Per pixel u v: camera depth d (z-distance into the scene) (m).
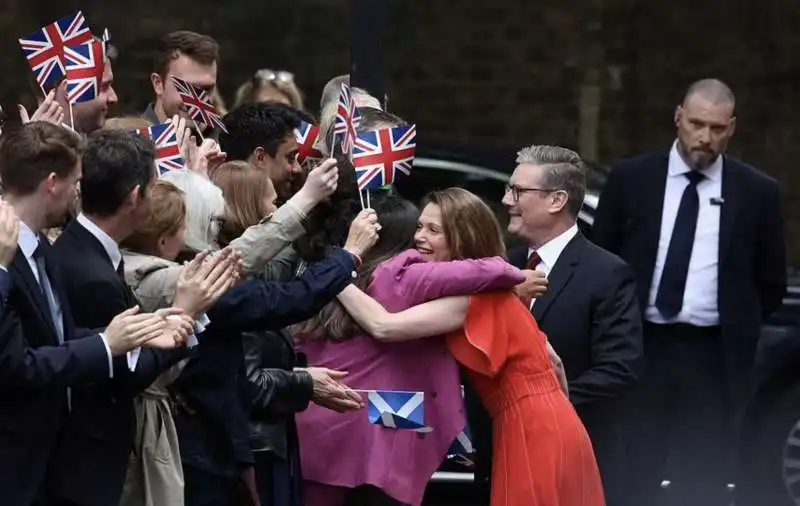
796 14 42.91
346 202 19.22
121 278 16.34
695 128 24.39
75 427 15.84
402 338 18.22
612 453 21.41
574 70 43.44
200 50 24.27
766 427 27.17
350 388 18.64
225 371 17.09
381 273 18.70
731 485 27.19
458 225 18.94
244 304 16.88
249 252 17.08
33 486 15.21
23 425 15.11
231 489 17.66
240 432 17.22
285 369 18.36
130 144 16.22
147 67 43.19
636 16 43.28
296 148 21.41
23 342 14.80
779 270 24.98
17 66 42.47
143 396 16.56
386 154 18.72
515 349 18.52
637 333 21.06
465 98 43.59
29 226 15.54
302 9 43.81
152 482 16.44
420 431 18.34
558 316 21.00
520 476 18.42
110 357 15.13
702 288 24.64
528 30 43.44
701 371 24.67
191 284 16.03
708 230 24.69
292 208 17.33
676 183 24.84
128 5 43.12
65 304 15.72
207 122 21.67
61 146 15.52
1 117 19.02
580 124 43.38
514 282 18.39
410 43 43.66
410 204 19.44
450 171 27.86
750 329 24.78
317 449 18.75
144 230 16.98
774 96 43.12
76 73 19.80
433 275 18.28
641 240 24.81
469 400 21.17
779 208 24.95
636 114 43.44
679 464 24.94
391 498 18.86
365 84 23.72
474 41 43.62
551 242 21.25
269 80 30.67
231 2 43.62
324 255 19.02
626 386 20.84
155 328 15.34
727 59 43.12
